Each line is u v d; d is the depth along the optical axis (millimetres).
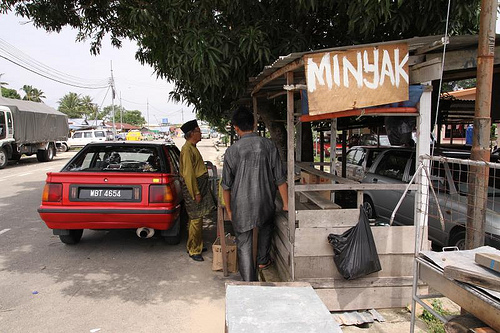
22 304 3785
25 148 18969
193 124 5145
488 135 2982
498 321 1959
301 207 4371
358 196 3535
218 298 3988
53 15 6617
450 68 3490
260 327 1761
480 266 2260
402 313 3514
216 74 4922
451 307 3602
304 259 3482
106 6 6848
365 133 13820
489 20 2881
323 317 1867
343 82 3211
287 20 5746
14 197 9789
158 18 4887
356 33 5699
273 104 6816
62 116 23203
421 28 4797
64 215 4918
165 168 5555
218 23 5375
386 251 3529
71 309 3695
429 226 5266
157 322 3475
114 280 4438
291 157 3410
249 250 3676
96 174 4992
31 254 5328
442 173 5391
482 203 2986
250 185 3553
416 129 3518
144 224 5074
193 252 5164
